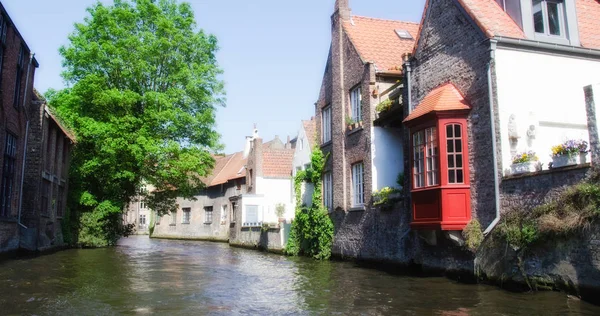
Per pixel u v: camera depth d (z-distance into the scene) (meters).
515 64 11.80
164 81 27.72
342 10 20.72
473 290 10.39
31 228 19.52
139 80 27.17
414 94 15.03
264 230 27.67
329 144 21.62
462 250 12.34
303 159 28.02
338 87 20.45
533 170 10.36
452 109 12.40
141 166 26.48
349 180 19.33
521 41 11.76
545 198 9.84
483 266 11.37
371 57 18.78
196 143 28.55
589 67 12.53
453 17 13.23
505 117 11.47
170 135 27.81
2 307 8.26
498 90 11.52
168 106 26.11
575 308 8.05
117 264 16.62
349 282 12.20
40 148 20.25
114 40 26.70
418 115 13.14
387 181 17.55
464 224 12.04
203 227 47.44
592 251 8.52
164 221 55.56
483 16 12.41
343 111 20.00
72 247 26.34
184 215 51.56
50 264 15.73
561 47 12.12
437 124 12.53
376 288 11.03
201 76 28.44
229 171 45.03
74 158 27.88
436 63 13.95
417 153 13.57
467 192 12.21
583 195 8.75
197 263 18.03
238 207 34.84
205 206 47.78
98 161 26.03
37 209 19.97
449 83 13.24
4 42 16.08
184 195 29.02
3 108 16.17
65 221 25.88
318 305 8.88
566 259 9.09
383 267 16.02
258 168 37.16
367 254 17.47
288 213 35.44
